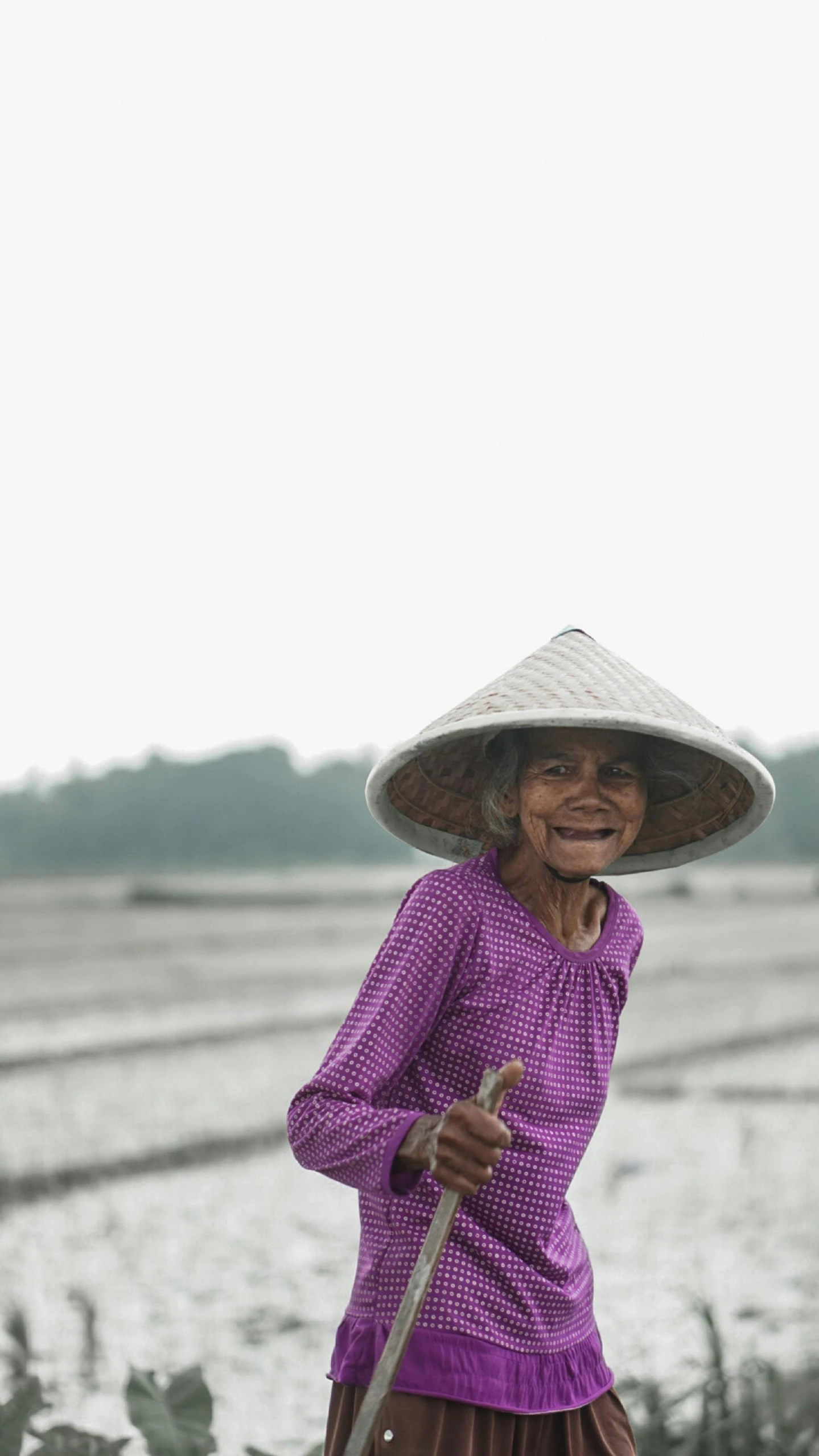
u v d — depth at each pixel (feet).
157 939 102.06
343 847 343.87
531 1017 7.39
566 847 7.47
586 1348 7.60
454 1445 7.01
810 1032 51.96
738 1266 22.24
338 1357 7.57
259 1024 55.31
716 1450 12.83
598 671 7.57
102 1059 46.24
